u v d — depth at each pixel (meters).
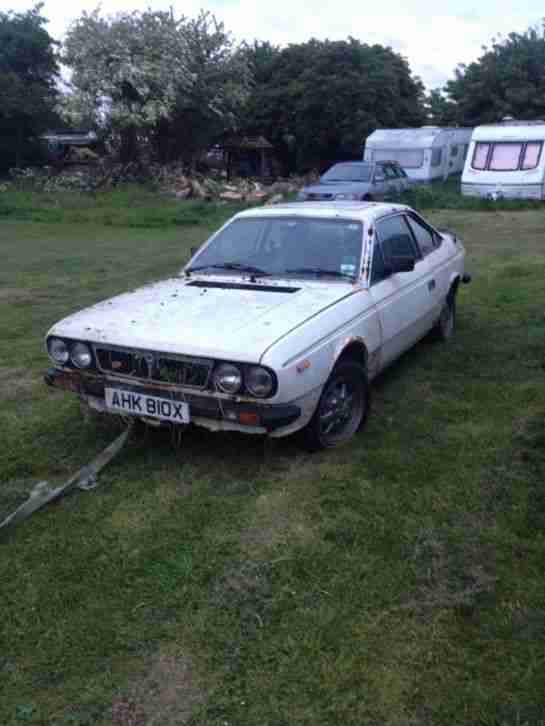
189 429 4.68
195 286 4.75
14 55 32.97
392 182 19.75
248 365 3.67
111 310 4.41
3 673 2.68
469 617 2.91
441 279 6.10
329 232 5.00
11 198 22.28
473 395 5.26
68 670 2.68
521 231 15.05
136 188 24.31
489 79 36.91
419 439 4.53
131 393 4.04
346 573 3.20
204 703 2.52
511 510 3.67
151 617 2.95
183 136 29.25
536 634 2.79
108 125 27.06
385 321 4.86
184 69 26.67
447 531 3.49
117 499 3.88
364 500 3.79
